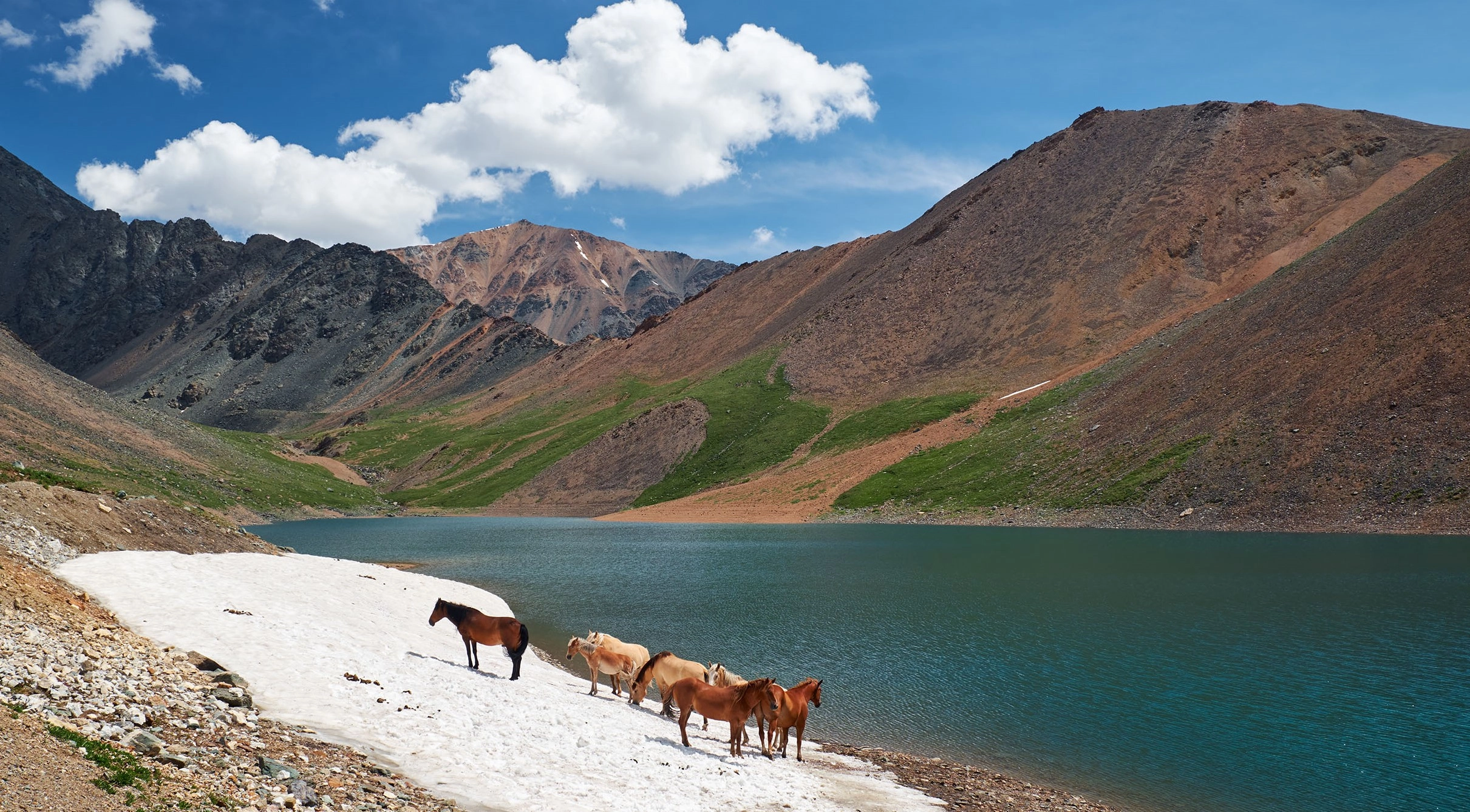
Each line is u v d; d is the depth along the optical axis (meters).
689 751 22.98
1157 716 29.19
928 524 123.88
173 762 13.73
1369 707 29.48
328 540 115.94
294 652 24.50
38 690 15.13
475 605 48.47
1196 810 21.48
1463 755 24.91
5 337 156.62
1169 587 56.69
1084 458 126.69
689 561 82.31
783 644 41.47
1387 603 48.19
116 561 31.95
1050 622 46.03
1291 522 88.69
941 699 31.81
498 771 18.06
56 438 123.50
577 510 190.50
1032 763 25.11
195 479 145.88
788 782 21.08
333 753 16.84
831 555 84.19
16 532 30.20
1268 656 36.94
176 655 20.81
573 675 35.53
